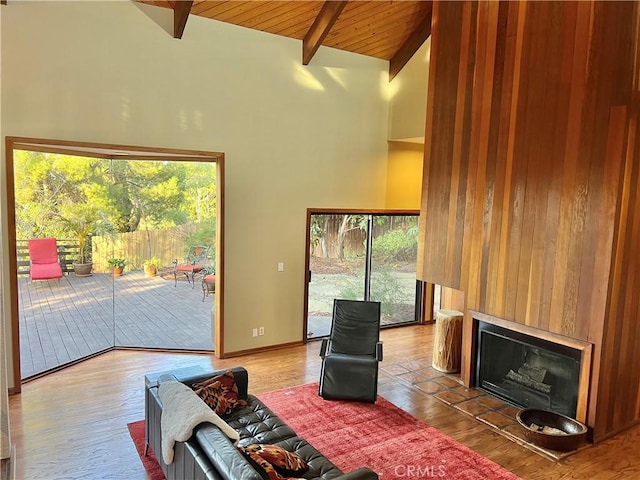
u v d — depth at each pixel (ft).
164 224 20.48
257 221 20.58
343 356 16.84
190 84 18.43
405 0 20.16
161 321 21.16
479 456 13.02
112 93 16.84
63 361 18.66
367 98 23.04
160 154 18.61
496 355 16.99
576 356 14.14
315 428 14.38
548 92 14.12
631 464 12.79
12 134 15.20
